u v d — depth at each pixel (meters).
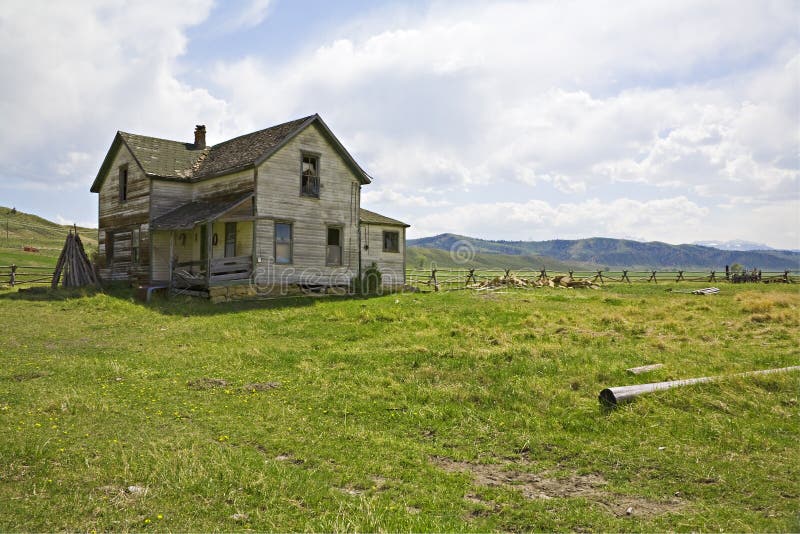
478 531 5.60
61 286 31.27
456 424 9.32
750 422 8.73
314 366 13.18
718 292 33.06
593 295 29.70
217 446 7.98
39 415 9.04
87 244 108.25
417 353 13.59
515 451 8.20
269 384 11.62
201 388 11.35
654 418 9.07
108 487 6.41
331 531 5.48
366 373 12.30
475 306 22.62
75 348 15.59
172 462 7.15
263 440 8.34
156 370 12.90
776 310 19.45
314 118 28.02
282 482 6.65
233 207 25.30
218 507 6.02
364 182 31.14
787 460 7.34
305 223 28.23
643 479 7.07
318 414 9.77
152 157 30.45
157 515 5.74
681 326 17.28
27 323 19.53
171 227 26.05
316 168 28.98
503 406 10.08
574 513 6.09
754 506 6.20
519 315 20.02
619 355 13.27
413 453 8.00
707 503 6.32
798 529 5.54
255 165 26.00
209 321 20.02
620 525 5.80
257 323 19.34
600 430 8.79
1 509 5.75
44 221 147.50
